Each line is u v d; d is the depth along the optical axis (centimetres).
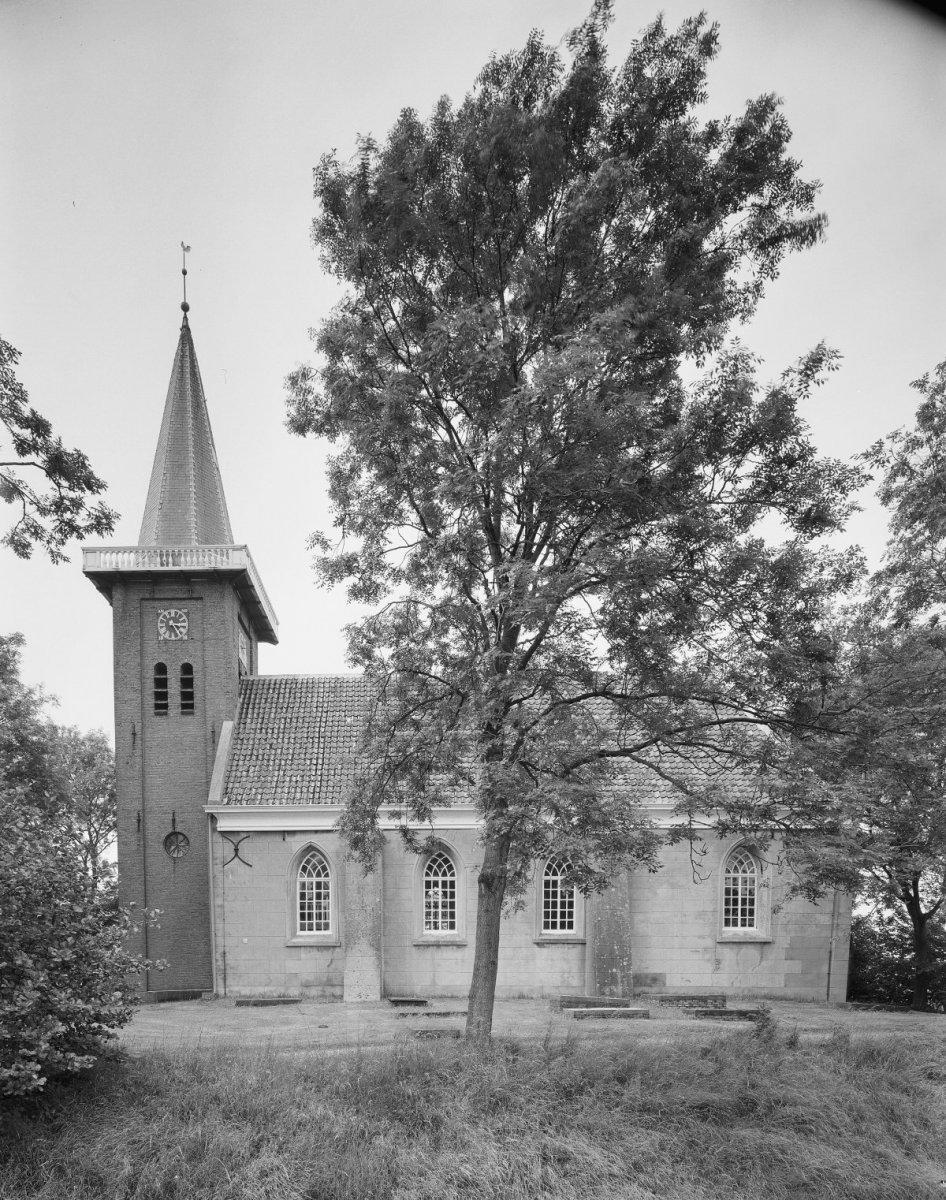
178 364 3119
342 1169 991
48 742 2928
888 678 1327
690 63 1191
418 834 2630
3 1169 977
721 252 1202
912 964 2748
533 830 1130
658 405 1223
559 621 1213
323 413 1428
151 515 2975
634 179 1201
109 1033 1168
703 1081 1203
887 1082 1280
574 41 1192
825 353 1118
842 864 1184
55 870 1123
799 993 2606
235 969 2591
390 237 1260
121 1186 962
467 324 1105
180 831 2780
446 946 2605
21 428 1331
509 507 1272
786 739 1294
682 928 2623
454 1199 957
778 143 1180
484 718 1180
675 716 1312
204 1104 1116
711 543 1152
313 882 2653
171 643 2884
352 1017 2177
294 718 2941
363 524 1404
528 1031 1902
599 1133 1060
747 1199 974
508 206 1245
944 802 1540
